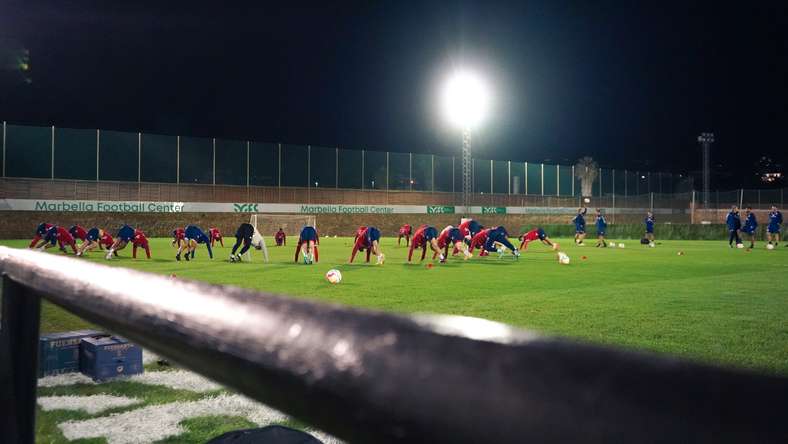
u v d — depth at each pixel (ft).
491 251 68.18
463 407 0.86
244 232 55.42
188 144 119.96
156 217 116.78
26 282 3.28
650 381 0.76
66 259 2.98
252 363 1.28
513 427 0.81
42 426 11.21
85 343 15.65
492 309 26.00
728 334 20.22
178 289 1.80
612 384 0.78
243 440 5.57
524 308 26.32
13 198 103.55
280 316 1.33
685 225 124.98
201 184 121.60
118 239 58.54
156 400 13.12
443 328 1.03
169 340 1.64
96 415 11.98
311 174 133.08
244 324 1.38
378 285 35.91
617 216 166.09
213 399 13.16
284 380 1.21
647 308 26.40
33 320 3.64
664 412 0.71
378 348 1.05
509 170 153.48
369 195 139.44
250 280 38.70
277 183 129.59
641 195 170.60
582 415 0.76
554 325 21.95
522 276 42.14
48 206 106.32
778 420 0.65
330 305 1.32
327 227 134.72
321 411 1.15
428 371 0.94
